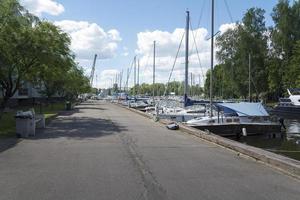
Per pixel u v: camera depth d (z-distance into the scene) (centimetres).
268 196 866
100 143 1795
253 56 8581
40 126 2567
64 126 2748
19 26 2509
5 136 2023
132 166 1218
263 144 3006
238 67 8694
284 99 6469
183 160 1347
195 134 2206
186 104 4012
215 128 3153
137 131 2441
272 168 1205
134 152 1525
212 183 989
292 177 1070
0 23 2416
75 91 8775
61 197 846
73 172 1116
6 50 2434
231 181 1014
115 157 1392
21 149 1578
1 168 1175
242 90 8769
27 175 1073
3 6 2438
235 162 1314
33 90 6688
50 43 2753
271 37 8712
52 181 998
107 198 839
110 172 1119
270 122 3369
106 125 2880
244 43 8669
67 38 3047
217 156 1449
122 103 8975
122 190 908
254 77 8519
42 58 2670
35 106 6200
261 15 8888
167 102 6400
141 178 1040
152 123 3166
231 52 8975
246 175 1094
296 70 7475
